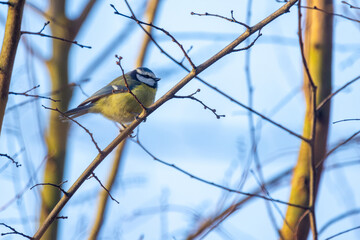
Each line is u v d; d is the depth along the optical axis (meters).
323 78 9.16
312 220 7.33
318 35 9.41
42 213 11.41
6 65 7.11
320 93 9.06
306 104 9.10
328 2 9.55
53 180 12.24
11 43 7.09
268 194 8.13
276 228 7.95
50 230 11.20
